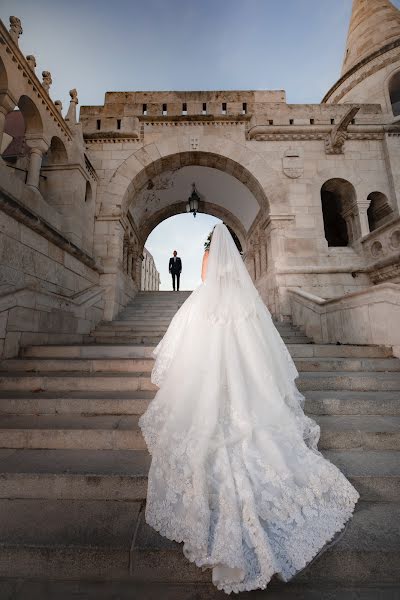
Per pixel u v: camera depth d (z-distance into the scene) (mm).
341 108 9383
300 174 8805
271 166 8969
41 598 1400
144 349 4250
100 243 8211
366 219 8625
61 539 1528
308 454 1723
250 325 2051
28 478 1950
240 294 2117
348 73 11078
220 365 1845
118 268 8172
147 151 8914
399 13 11508
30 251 4781
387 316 4238
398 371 3818
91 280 7500
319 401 2867
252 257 11484
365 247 8227
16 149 7949
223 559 1227
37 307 4605
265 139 9039
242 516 1387
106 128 9102
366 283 8078
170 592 1411
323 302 5906
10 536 1555
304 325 6809
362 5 12188
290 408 2006
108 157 8828
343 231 11477
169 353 2430
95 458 2205
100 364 3711
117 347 4242
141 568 1466
